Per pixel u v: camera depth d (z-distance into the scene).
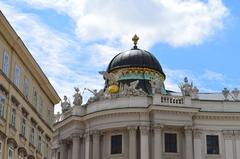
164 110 64.19
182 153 64.81
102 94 68.75
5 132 38.84
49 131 54.00
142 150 63.28
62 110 74.62
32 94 47.44
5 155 38.72
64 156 71.50
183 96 65.50
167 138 65.19
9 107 40.09
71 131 69.81
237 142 65.81
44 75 50.09
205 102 66.94
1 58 38.62
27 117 45.16
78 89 70.94
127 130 65.31
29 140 45.59
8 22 38.62
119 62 73.56
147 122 64.62
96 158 65.75
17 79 42.66
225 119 66.25
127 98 66.06
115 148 65.75
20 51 42.69
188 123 64.88
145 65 72.88
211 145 65.56
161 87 68.62
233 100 67.69
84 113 69.62
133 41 78.00
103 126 66.12
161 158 63.38
